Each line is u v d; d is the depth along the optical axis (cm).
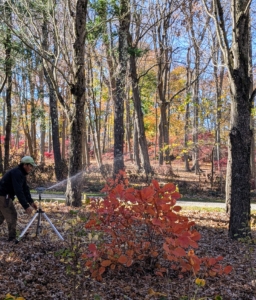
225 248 674
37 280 463
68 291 436
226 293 466
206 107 1661
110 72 2427
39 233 631
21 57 1700
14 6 1180
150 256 503
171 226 420
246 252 630
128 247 480
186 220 439
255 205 1394
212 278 514
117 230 507
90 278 474
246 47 720
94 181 1869
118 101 2000
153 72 2867
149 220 454
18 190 580
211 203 1365
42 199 1225
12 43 1609
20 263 510
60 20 1266
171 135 3122
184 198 1527
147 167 2192
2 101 3159
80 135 1054
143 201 426
